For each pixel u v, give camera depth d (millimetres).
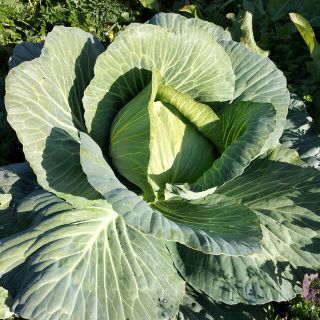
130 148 597
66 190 587
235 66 713
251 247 543
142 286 574
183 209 616
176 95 597
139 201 540
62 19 966
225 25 1028
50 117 599
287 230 636
